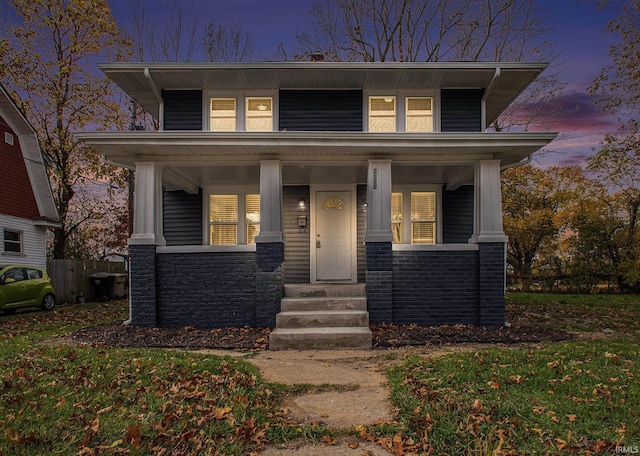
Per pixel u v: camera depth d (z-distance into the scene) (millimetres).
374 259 8656
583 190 20219
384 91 10500
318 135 8195
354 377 5555
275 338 7410
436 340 7602
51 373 5254
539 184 21234
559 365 5434
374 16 20734
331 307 8758
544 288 18703
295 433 3686
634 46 15930
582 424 3676
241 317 8820
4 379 4871
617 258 18453
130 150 8508
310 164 9016
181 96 10406
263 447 3463
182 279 8844
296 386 5141
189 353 6551
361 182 11172
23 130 16609
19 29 19016
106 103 20672
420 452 3344
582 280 18266
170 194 11695
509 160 9656
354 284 9617
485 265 8672
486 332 8086
